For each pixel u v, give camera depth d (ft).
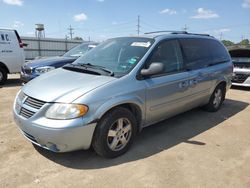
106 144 11.36
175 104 14.75
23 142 13.28
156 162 11.71
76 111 10.25
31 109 10.82
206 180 10.50
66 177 10.36
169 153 12.63
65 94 10.60
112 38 16.07
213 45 19.04
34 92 11.25
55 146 10.50
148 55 13.15
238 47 38.22
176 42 15.24
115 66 13.04
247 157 12.59
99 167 11.13
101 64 13.62
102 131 11.07
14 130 14.93
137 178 10.43
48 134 10.21
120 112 11.57
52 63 24.34
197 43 17.16
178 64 14.94
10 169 10.80
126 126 12.14
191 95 15.98
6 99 22.94
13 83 33.22
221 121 17.81
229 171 11.24
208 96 18.33
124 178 10.40
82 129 10.37
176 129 15.93
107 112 11.23
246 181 10.55
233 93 28.81
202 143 13.99
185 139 14.43
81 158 11.80
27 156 11.85
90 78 11.84
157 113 13.75
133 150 12.80
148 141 13.96
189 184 10.18
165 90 13.69
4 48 31.04
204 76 16.89
